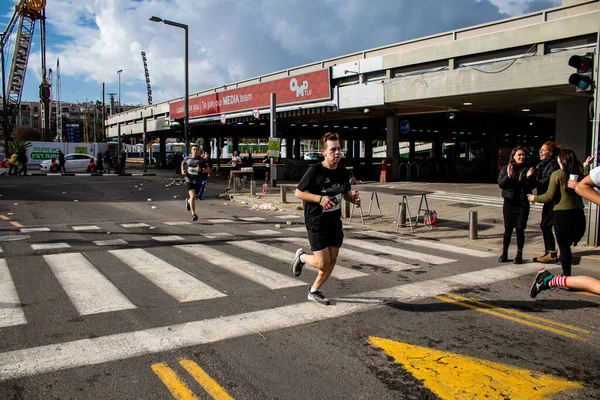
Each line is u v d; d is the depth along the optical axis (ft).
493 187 71.05
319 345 13.73
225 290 19.10
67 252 26.05
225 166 171.83
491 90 58.03
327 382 11.51
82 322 15.31
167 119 138.31
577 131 65.00
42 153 153.28
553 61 52.01
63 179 91.97
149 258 24.80
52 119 379.14
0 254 25.38
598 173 13.23
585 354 13.26
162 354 13.00
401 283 20.66
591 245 28.73
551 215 24.47
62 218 39.65
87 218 39.83
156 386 11.23
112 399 10.64
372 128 140.46
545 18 53.52
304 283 20.29
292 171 105.60
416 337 14.39
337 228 16.75
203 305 17.17
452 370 12.19
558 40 52.13
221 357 12.86
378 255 26.89
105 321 15.43
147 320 15.56
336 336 14.42
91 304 17.08
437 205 50.03
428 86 64.80
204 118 117.39
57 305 16.96
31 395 10.77
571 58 27.73
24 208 46.03
